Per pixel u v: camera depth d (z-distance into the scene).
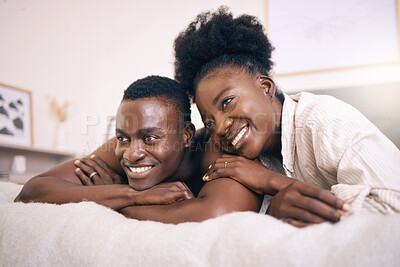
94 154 0.88
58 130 2.60
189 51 0.82
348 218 0.37
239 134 0.71
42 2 2.64
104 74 2.82
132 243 0.42
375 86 1.75
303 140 0.73
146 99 0.69
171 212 0.59
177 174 0.79
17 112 2.36
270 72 0.88
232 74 0.73
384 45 2.05
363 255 0.32
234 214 0.42
